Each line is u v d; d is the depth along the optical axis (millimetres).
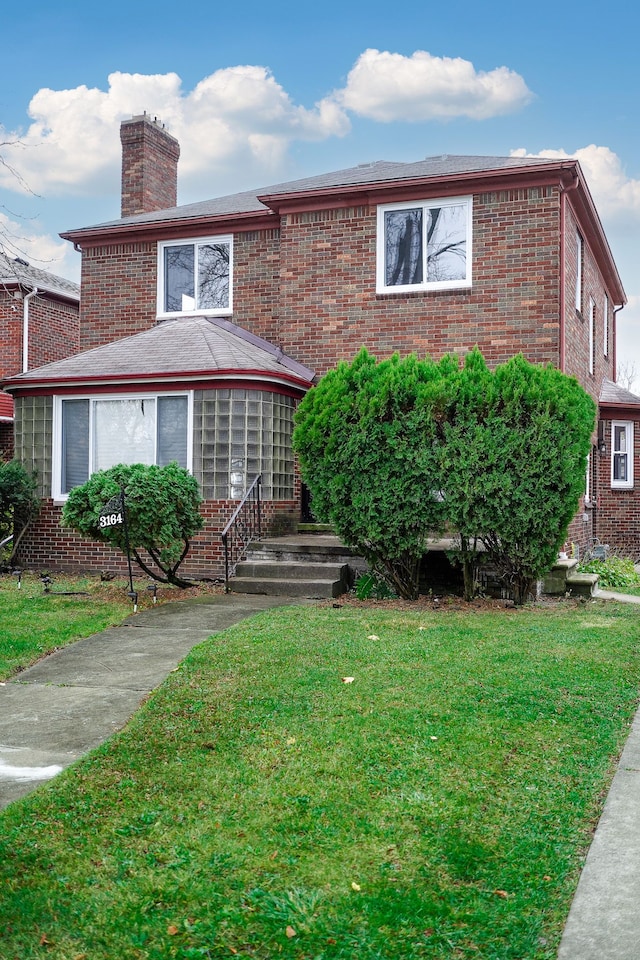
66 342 21641
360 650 7316
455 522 9586
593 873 3529
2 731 5430
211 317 15664
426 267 13953
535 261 13250
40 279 20484
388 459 9695
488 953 2988
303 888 3408
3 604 9836
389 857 3664
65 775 4605
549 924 3164
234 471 12469
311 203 14453
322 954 2992
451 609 9742
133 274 16156
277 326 15266
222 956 3004
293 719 5441
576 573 12305
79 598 10391
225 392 12508
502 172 13141
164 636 8180
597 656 7219
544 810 4125
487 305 13508
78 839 3879
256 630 8203
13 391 13609
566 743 5051
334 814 4070
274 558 11898
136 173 19547
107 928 3174
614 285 19875
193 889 3408
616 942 3033
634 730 5402
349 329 14297
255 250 15422
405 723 5328
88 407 13281
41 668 7004
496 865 3582
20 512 13320
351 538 10180
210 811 4145
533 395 9391
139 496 9945
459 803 4180
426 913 3225
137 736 5203
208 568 12492
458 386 9547
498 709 5637
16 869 3609
